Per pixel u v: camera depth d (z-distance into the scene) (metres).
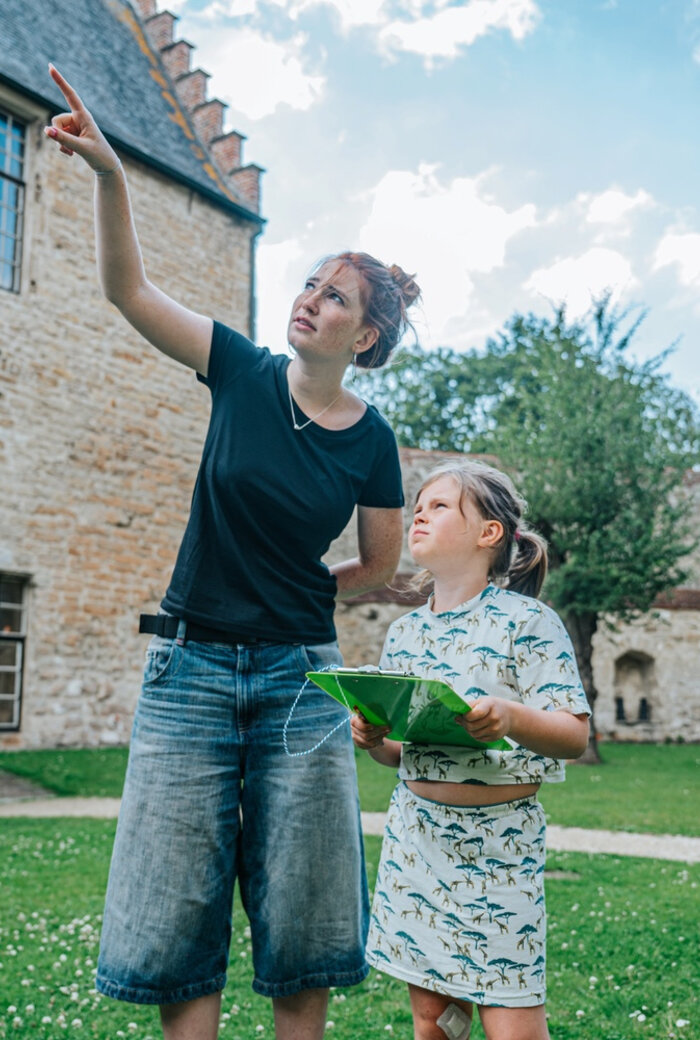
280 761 2.14
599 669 19.58
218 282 16.14
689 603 20.25
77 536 13.12
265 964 2.12
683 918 4.70
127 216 2.03
